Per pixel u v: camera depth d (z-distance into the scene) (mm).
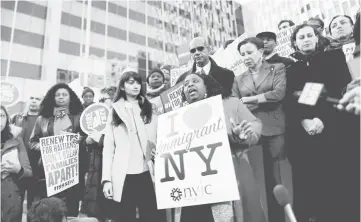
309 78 2227
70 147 2727
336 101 2100
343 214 1933
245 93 2416
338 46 2174
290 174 2148
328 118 2102
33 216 2523
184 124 2537
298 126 2191
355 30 2129
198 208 2293
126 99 2801
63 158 2701
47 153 2699
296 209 2080
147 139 2637
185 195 2326
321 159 2068
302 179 2104
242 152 2307
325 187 2021
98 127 2750
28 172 2631
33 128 2730
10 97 2748
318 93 2168
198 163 2348
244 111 2377
